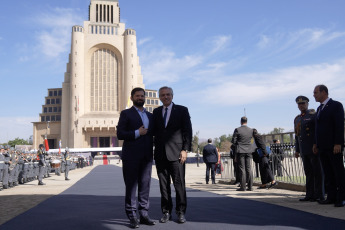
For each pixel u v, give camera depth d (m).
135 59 95.06
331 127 5.49
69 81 96.75
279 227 3.70
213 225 3.95
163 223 4.25
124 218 4.70
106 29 96.12
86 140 91.75
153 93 111.50
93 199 7.32
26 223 4.48
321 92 5.70
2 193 10.11
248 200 6.31
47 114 101.88
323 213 4.61
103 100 93.31
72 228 4.02
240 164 8.62
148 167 4.38
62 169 25.30
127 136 4.26
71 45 93.19
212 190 8.95
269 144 10.16
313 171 6.05
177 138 4.51
